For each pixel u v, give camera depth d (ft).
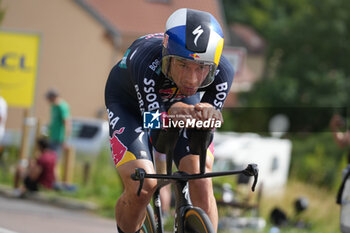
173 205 61.41
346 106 220.02
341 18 222.69
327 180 103.14
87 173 86.99
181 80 26.84
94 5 178.19
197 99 31.81
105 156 101.50
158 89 28.53
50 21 164.96
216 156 91.30
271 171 93.45
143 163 27.55
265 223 66.33
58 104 84.84
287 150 97.25
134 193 27.30
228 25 283.38
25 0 161.58
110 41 170.40
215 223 28.63
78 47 168.25
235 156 91.45
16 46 84.28
